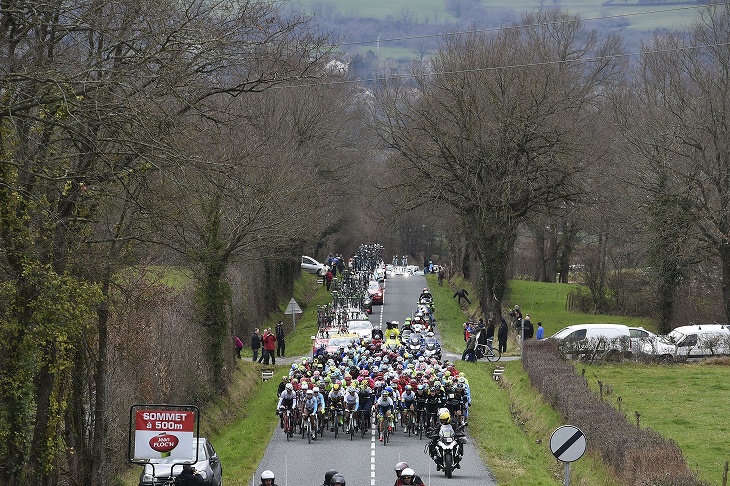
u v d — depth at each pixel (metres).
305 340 162.00
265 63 72.50
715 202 151.12
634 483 62.34
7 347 54.44
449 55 175.38
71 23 51.88
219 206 97.00
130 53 57.16
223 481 71.25
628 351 129.38
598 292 195.12
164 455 54.38
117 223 64.62
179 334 93.56
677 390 108.56
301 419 90.00
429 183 165.38
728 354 132.38
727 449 80.06
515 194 161.38
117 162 55.56
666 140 152.25
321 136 189.88
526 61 174.75
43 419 59.50
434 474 73.56
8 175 53.12
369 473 73.94
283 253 151.50
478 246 169.50
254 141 108.75
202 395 98.06
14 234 53.78
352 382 90.44
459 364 132.50
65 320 55.16
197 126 57.56
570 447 55.44
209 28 56.53
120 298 70.06
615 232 196.75
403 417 92.12
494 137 157.25
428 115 163.75
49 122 49.47
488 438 87.00
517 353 142.38
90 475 68.06
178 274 116.44
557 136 156.38
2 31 52.25
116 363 74.12
